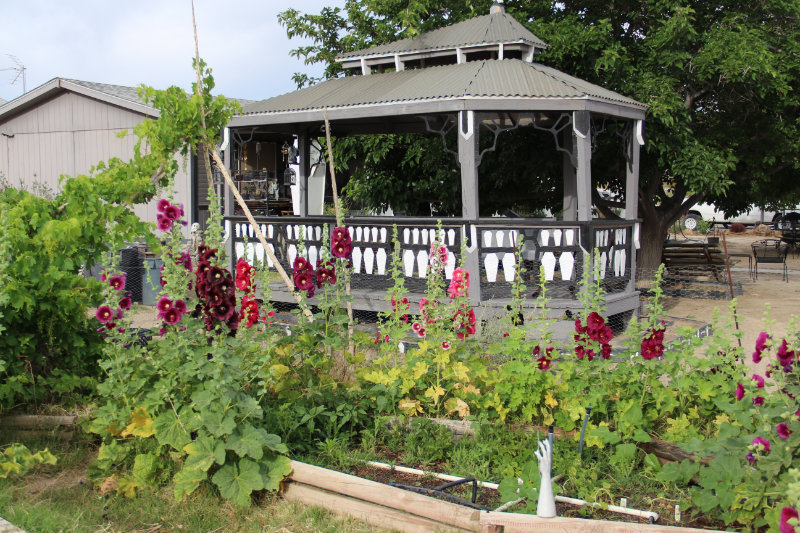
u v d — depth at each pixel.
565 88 9.98
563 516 4.15
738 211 17.55
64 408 6.25
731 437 4.12
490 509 4.32
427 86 10.57
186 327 4.93
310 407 5.38
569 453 4.80
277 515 4.36
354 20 20.52
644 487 4.57
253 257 11.97
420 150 15.29
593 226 9.73
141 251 13.18
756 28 13.91
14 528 4.05
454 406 5.52
